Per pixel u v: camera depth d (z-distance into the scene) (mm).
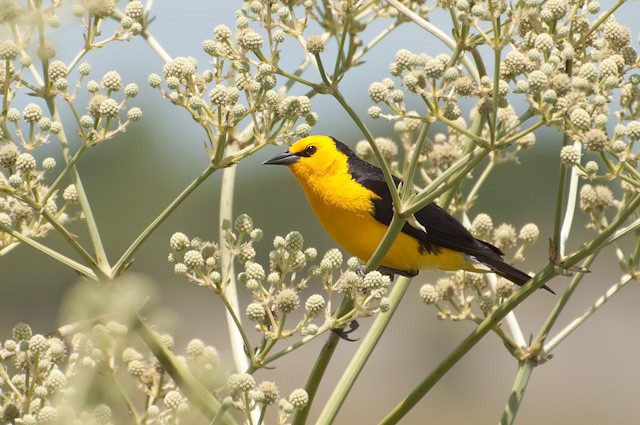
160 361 7598
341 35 10180
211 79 8531
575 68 8883
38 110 8141
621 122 8758
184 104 8320
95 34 8422
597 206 10031
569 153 8188
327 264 8031
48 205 8773
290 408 7426
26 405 6871
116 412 6688
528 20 8445
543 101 8062
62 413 6301
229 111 8125
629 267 9742
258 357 7801
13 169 8031
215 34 8578
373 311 8008
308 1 8875
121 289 5809
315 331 7828
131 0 8891
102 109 8133
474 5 8273
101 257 8109
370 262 8672
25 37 7828
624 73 8977
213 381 7262
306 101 8445
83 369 6656
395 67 8359
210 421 7676
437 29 9438
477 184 11266
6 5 7508
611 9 8922
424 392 9125
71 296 5617
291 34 8852
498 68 7949
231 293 9594
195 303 24672
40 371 6930
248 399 7293
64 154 8461
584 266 9742
